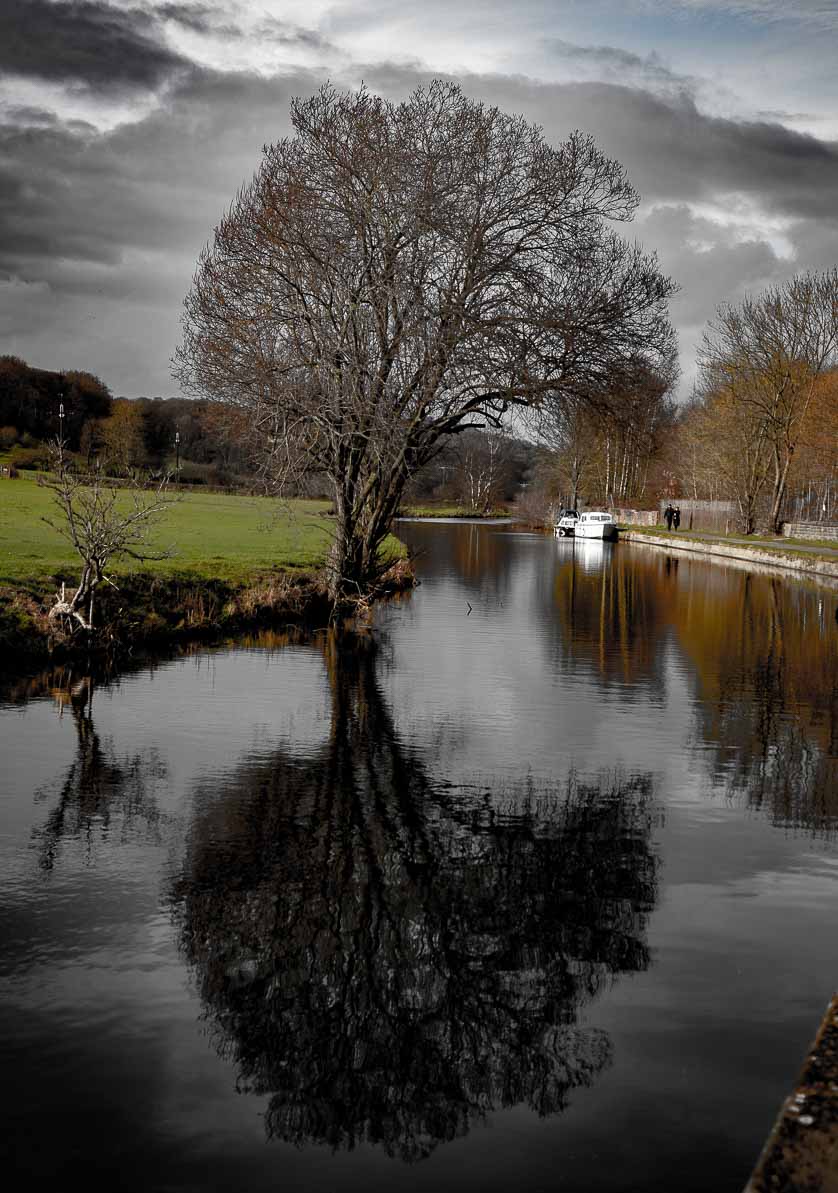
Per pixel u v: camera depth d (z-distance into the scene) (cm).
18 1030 596
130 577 2358
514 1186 468
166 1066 563
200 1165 482
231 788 1103
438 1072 556
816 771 1223
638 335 2508
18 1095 531
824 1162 229
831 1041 295
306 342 2397
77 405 13688
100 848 908
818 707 1630
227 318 2395
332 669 1875
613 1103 531
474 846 936
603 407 2531
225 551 3397
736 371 6869
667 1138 502
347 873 859
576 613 2934
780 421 6656
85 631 1900
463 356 2311
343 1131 509
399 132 2342
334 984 662
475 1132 509
